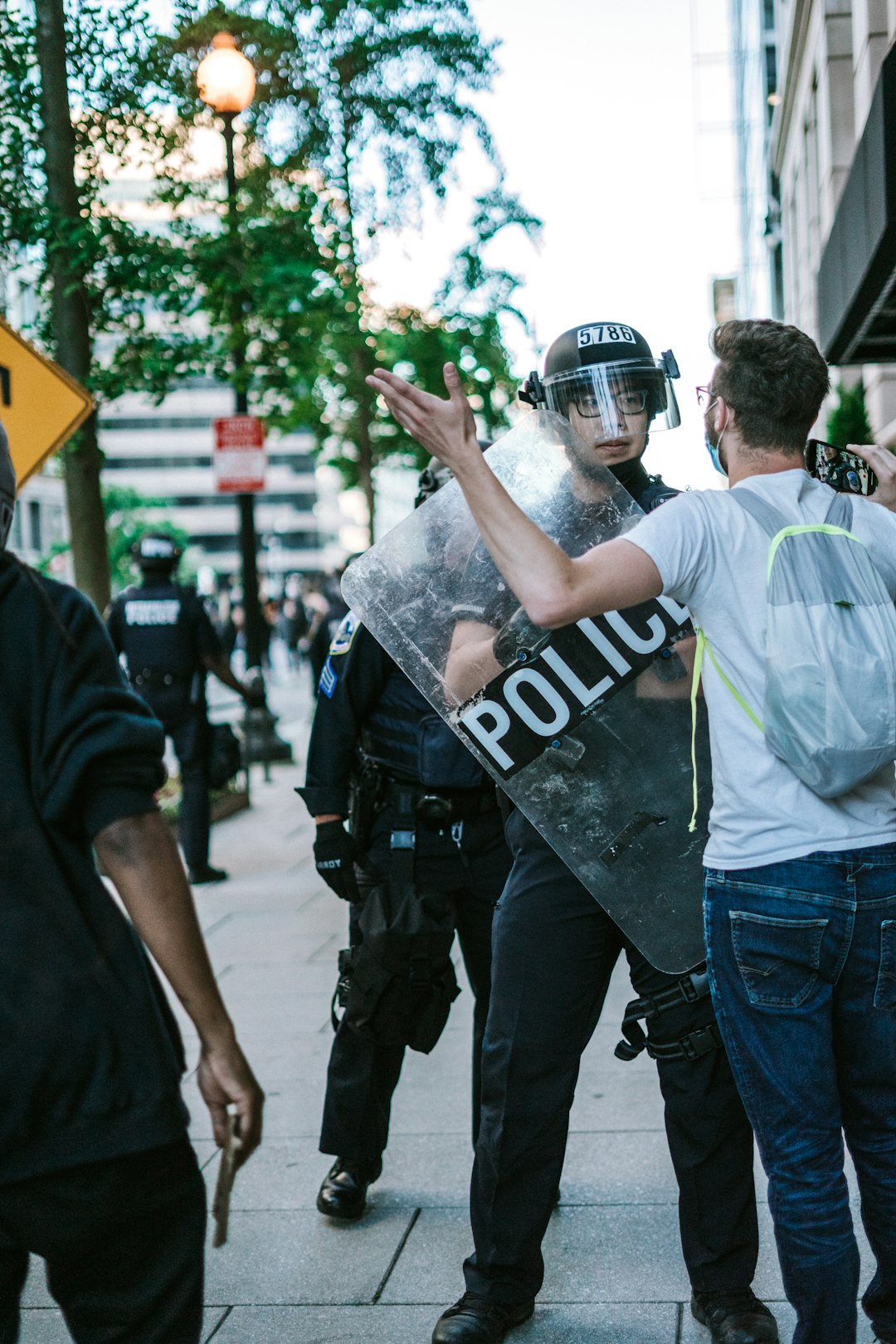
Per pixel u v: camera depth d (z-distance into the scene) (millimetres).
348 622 3393
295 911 7055
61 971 1593
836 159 15039
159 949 1640
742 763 2252
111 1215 1625
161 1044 1651
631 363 2805
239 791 11195
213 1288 3016
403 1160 3725
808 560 2227
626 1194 3406
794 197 21734
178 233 8219
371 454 20984
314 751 3414
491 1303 2734
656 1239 3154
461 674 2723
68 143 7402
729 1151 2693
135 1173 1619
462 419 2221
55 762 1605
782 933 2199
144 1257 1671
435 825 3279
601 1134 3807
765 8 26312
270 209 8836
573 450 2773
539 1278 2779
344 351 13125
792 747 2160
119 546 84750
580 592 2184
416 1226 3301
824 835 2207
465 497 2234
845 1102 2338
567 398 2846
